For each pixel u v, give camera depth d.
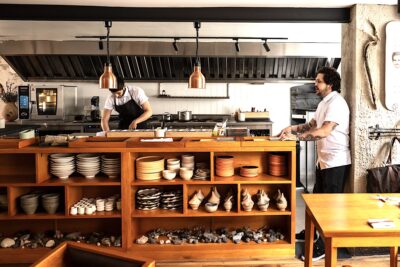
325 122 3.54
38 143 3.56
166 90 7.11
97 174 3.64
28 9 3.74
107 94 7.15
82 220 3.70
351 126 3.78
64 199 3.46
